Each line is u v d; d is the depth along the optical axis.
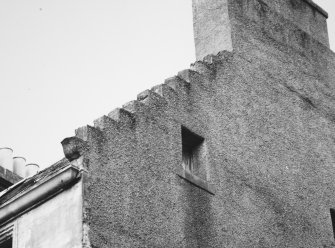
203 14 15.02
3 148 16.48
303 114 15.38
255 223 12.91
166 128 12.09
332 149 15.72
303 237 13.80
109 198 10.65
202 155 12.64
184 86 12.80
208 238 11.88
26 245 10.63
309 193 14.50
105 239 10.31
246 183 13.14
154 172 11.54
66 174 10.47
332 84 16.64
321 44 16.91
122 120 11.38
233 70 14.05
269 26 15.56
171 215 11.47
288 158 14.41
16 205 10.94
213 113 13.15
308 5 17.03
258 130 13.98
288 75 15.47
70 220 10.28
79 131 10.88
